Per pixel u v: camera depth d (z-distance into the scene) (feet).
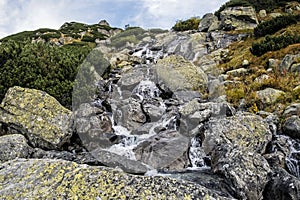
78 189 13.48
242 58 51.96
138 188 13.60
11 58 32.78
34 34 113.60
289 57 42.09
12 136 24.13
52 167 14.73
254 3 93.81
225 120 26.76
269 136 26.23
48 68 33.40
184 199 13.35
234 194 19.26
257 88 37.58
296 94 33.65
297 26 59.77
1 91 30.12
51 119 26.27
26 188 13.66
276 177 19.99
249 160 20.81
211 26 78.18
